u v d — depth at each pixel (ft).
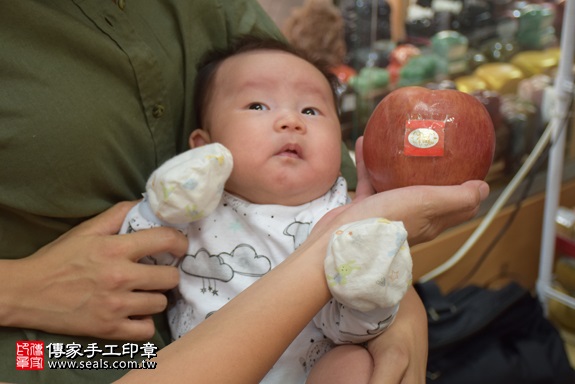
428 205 2.36
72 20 2.60
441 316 4.98
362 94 5.75
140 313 2.64
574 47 5.07
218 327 1.98
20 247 2.68
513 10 6.63
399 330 2.61
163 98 3.00
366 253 2.18
